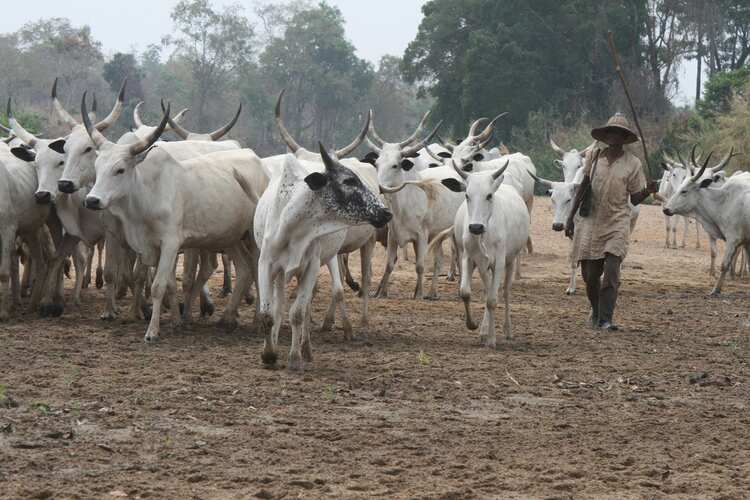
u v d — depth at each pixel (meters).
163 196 13.86
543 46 69.62
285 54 98.25
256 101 96.88
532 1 69.88
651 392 11.45
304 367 12.12
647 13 72.00
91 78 108.25
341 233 12.66
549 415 10.22
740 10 80.31
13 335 13.62
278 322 11.98
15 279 16.55
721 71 74.12
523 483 7.97
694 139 57.81
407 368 12.30
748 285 23.53
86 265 19.45
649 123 65.12
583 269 16.12
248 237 15.07
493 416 10.13
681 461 8.73
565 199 20.16
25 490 7.40
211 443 8.77
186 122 99.94
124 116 88.25
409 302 18.44
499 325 16.11
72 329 14.30
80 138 14.78
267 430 9.23
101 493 7.43
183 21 97.19
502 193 15.08
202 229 14.32
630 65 70.81
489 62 68.12
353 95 100.81
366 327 15.20
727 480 8.21
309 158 16.00
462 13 71.94
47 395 10.20
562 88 70.69
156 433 9.00
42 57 106.81
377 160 18.97
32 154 15.40
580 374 12.30
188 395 10.38
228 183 14.59
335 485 7.78
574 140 62.44
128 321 15.04
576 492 7.82
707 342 14.97
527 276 23.64
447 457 8.62
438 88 73.94
